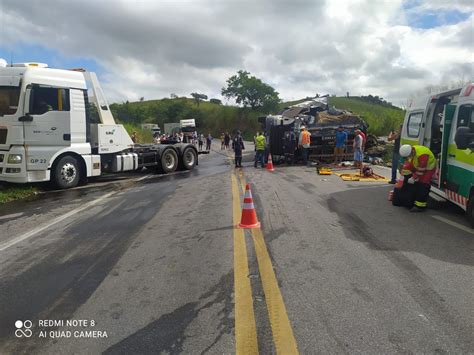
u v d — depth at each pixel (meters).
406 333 3.35
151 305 3.96
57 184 11.86
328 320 3.57
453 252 5.41
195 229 6.73
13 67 11.19
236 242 5.88
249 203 6.78
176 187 11.94
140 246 5.88
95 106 13.14
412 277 4.53
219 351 3.14
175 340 3.31
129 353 3.16
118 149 13.96
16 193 10.83
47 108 11.47
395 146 11.48
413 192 7.98
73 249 5.84
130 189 11.80
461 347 3.15
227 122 79.44
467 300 3.95
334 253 5.36
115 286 4.45
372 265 4.91
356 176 13.40
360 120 19.72
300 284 4.36
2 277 4.80
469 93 7.08
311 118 19.27
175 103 93.88
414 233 6.35
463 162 7.01
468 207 6.78
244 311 3.76
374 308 3.79
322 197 9.55
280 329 3.43
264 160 19.03
